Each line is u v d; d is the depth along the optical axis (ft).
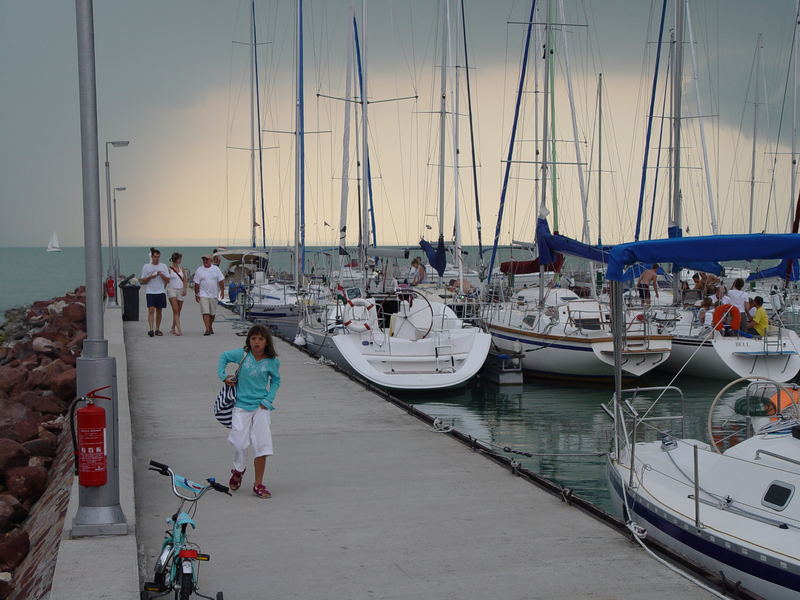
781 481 22.22
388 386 54.85
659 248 24.23
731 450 24.61
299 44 100.53
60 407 58.70
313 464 30.45
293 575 19.71
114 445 21.12
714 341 61.72
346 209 85.81
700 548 21.89
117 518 21.01
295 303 90.74
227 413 26.25
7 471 39.93
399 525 23.44
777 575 19.80
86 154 21.15
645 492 24.88
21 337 116.16
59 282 302.25
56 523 29.27
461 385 58.90
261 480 26.17
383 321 63.00
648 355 61.62
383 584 19.19
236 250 124.98
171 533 17.42
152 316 71.51
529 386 64.75
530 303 74.54
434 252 78.69
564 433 48.21
